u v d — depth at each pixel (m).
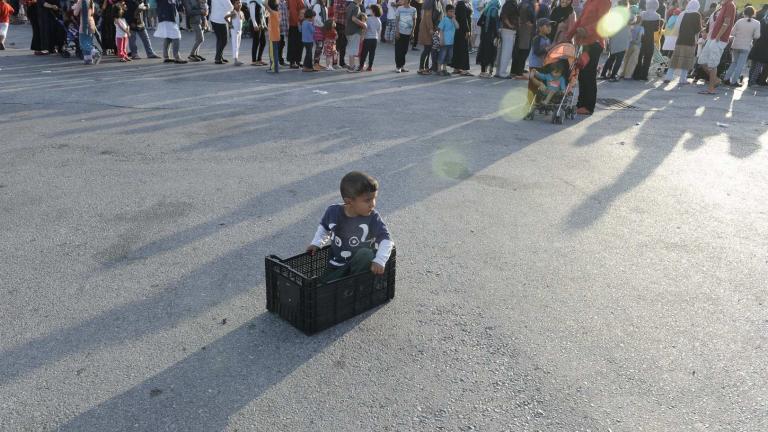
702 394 2.91
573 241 4.70
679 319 3.61
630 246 4.65
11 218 4.82
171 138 7.38
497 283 3.98
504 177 6.23
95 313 3.47
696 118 9.66
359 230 3.51
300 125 8.21
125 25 13.74
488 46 13.19
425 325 3.45
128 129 7.75
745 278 4.17
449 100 10.41
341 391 2.86
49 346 3.14
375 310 3.60
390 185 5.85
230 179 5.91
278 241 4.52
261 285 3.86
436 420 2.68
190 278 3.92
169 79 11.61
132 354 3.10
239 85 11.21
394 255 3.60
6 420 2.60
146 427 2.59
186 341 3.22
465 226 4.92
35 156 6.50
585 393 2.89
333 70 13.76
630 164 6.86
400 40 13.53
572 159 6.99
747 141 8.14
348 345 3.24
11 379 2.87
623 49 13.45
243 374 2.96
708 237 4.87
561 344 3.30
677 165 6.88
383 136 7.76
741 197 5.86
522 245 4.60
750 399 2.89
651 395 2.89
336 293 3.33
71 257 4.18
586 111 9.67
